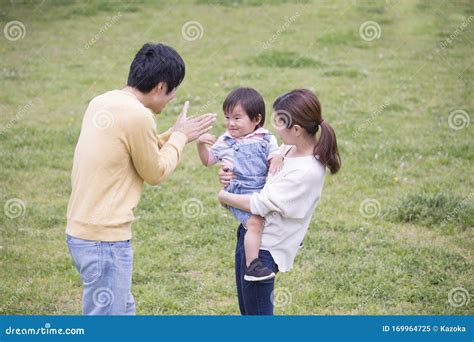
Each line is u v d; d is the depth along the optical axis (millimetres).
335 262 11688
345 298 10539
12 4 28859
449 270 11359
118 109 7496
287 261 7996
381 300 10516
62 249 12289
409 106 20406
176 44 26266
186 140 8125
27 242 12492
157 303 10445
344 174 15742
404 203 13758
